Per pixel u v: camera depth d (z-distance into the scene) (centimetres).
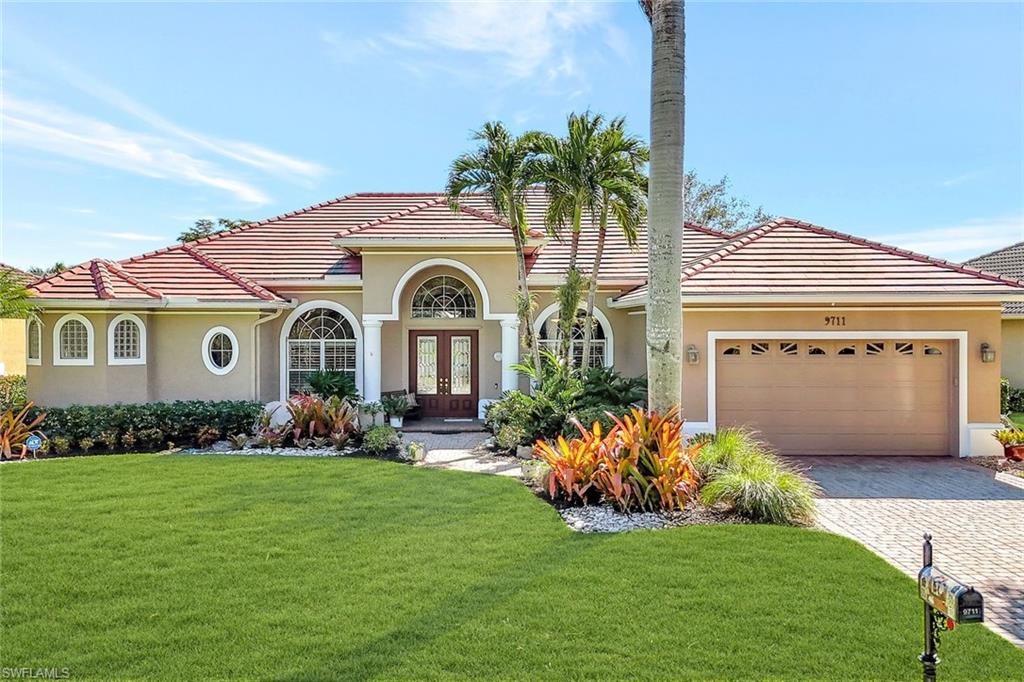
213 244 2130
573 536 846
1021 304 2473
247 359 1759
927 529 943
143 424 1536
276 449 1522
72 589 665
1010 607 666
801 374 1513
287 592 657
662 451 991
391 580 689
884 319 1485
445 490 1105
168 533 855
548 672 503
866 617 605
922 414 1504
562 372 1591
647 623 587
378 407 1730
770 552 780
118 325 1661
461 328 2025
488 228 1875
